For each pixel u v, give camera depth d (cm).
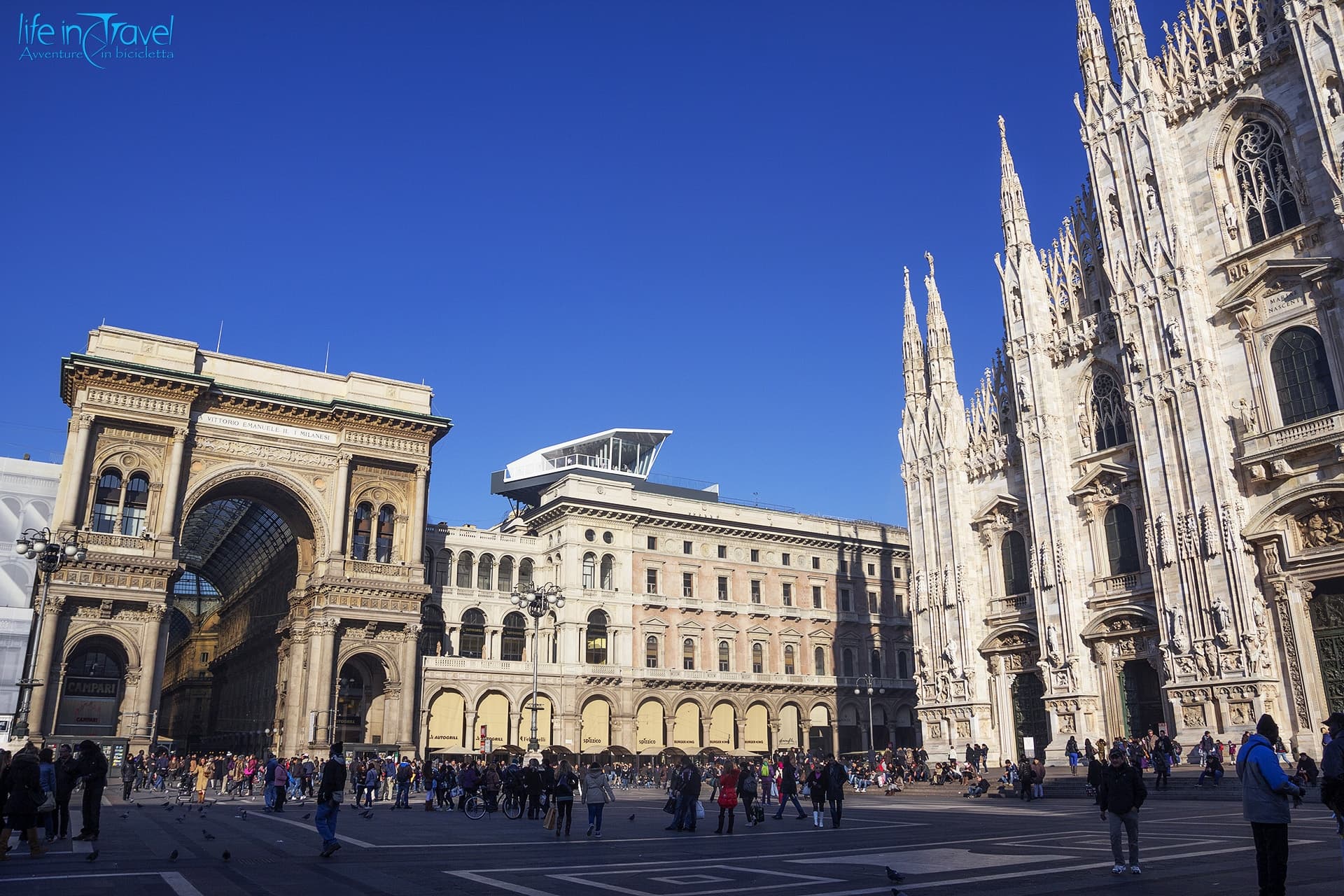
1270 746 1087
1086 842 2030
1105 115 4806
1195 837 2080
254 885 1498
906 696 9862
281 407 6806
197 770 4200
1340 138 3838
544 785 3328
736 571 9231
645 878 1560
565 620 8212
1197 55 4575
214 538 9531
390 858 1944
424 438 7288
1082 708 4616
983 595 5456
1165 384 4347
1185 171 4562
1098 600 4672
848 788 5228
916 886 1385
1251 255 4200
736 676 8819
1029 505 5022
